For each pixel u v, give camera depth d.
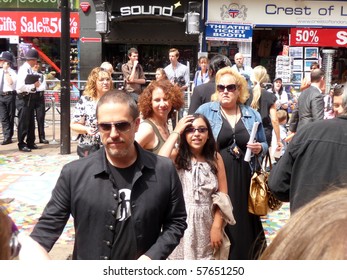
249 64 18.20
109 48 18.52
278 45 18.98
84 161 2.60
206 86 5.46
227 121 4.20
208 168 3.76
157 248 2.53
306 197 2.82
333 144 2.81
